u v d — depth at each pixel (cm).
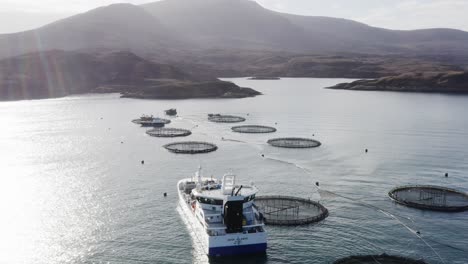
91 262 7538
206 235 7681
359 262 7312
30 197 10806
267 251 7831
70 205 10244
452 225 8981
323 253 7769
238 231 7819
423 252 7812
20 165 13975
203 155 15425
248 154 15550
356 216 9438
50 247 8094
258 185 11731
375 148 16500
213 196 8544
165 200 10594
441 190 11225
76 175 12812
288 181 12119
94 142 17888
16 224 9112
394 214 9562
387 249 7925
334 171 13175
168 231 8781
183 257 7700
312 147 16638
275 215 9331
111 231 8769
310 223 8962
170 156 15262
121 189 11450
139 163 14275
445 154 15475
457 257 7631
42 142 17850
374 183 11938
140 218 9444
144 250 7962
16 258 7688
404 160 14588
